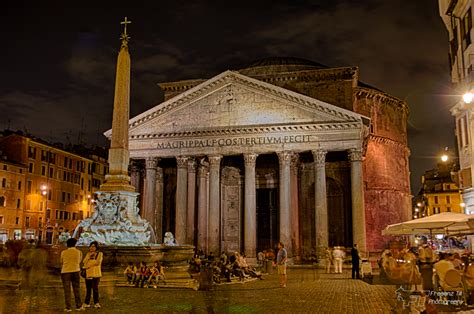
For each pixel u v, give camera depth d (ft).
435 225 60.64
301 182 165.58
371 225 188.24
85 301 46.55
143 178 167.22
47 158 228.22
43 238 219.20
